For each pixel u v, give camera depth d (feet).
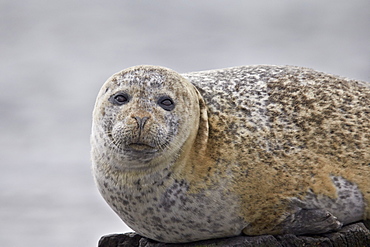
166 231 72.64
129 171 70.13
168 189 70.13
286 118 74.79
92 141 74.18
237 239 72.23
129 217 73.26
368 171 73.72
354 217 74.90
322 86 78.23
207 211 70.74
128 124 66.90
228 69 82.28
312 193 72.08
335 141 74.23
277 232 73.26
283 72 80.12
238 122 73.87
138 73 70.23
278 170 71.97
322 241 71.77
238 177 71.20
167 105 69.10
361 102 77.51
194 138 71.46
